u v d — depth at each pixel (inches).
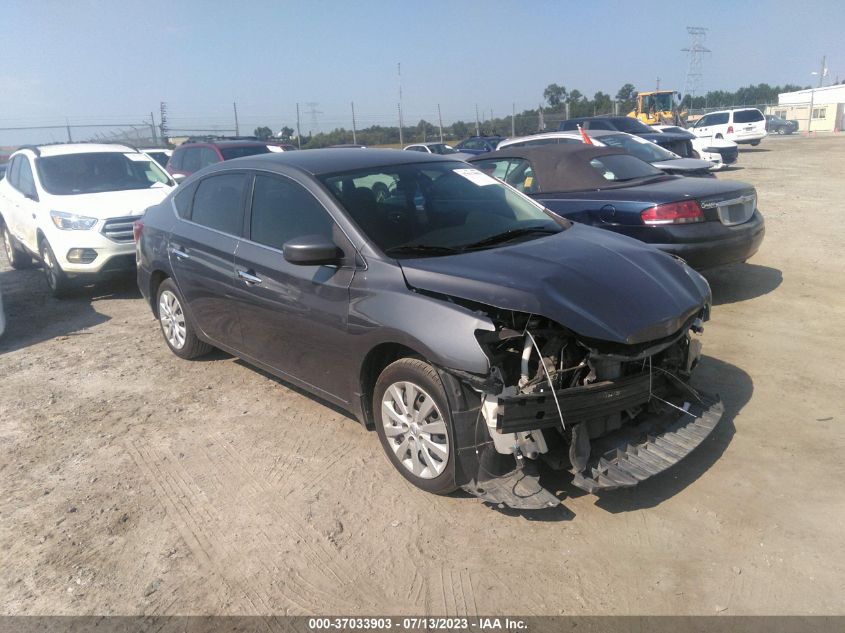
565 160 289.3
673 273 153.8
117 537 134.8
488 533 130.6
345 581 119.5
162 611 114.3
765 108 2301.9
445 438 135.0
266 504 143.7
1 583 122.8
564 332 132.2
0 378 226.4
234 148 526.0
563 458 134.0
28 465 165.2
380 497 144.2
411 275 141.7
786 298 268.7
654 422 145.3
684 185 264.8
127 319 293.9
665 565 119.6
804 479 142.8
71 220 318.0
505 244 159.2
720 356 211.3
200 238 200.5
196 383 212.7
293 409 190.2
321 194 162.9
